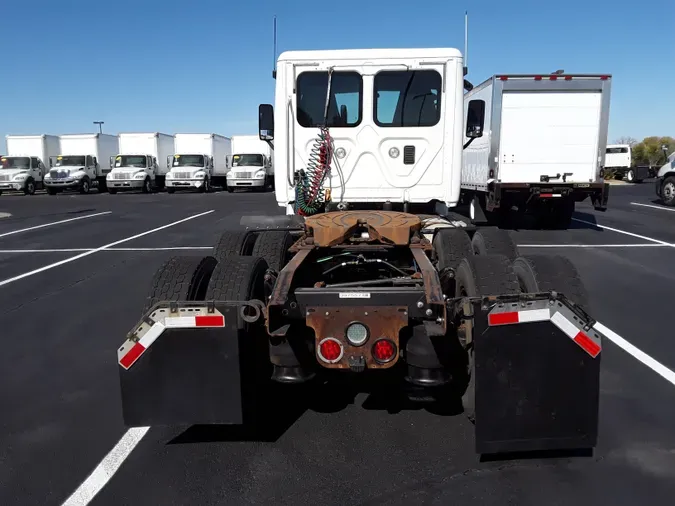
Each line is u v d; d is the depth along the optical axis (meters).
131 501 3.20
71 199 28.28
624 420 4.04
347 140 6.80
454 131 6.74
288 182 6.93
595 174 13.84
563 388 3.19
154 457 3.66
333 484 3.33
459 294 4.11
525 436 3.21
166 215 18.95
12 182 31.94
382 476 3.40
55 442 3.86
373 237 4.75
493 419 3.19
